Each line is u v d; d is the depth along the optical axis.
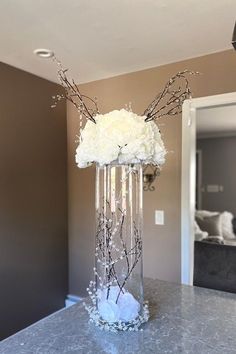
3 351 1.02
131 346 1.04
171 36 2.03
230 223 5.55
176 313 1.29
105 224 1.19
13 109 2.55
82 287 3.07
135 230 1.21
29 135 2.70
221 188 6.67
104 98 2.88
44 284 2.86
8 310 2.51
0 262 2.45
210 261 1.69
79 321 1.22
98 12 1.73
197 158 6.89
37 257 2.79
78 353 1.00
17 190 2.59
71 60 2.44
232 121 5.05
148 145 1.14
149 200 2.64
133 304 1.16
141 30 1.94
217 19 1.81
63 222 3.09
